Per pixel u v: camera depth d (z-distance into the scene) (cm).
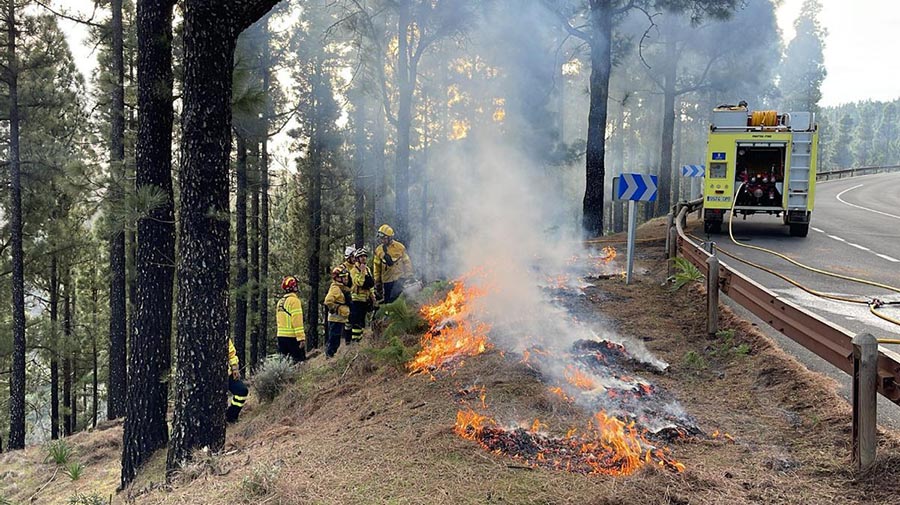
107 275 2939
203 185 607
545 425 507
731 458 450
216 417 632
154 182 829
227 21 597
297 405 820
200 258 614
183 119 605
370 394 697
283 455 522
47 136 2052
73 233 2422
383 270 1073
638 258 1384
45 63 1938
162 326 835
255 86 780
